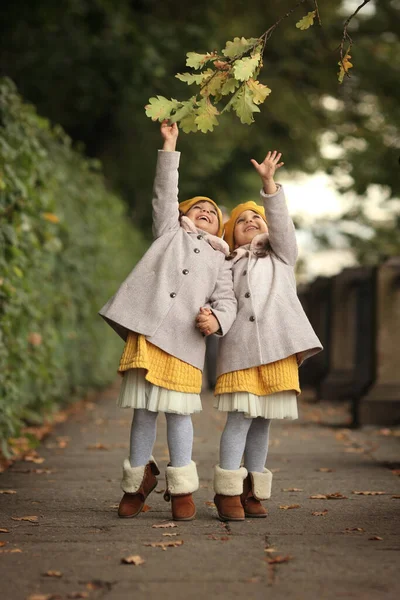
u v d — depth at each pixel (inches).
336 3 874.8
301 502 229.1
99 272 581.0
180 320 207.5
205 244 216.5
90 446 335.6
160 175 217.6
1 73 733.3
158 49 718.5
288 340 208.4
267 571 159.5
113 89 741.3
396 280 415.5
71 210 477.1
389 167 821.2
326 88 885.8
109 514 213.6
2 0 665.0
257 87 188.2
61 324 446.6
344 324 543.8
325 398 538.6
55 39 707.4
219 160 878.4
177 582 152.5
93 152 844.6
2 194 295.9
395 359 413.4
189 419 209.8
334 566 162.7
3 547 177.9
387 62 892.6
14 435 307.6
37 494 240.7
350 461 302.5
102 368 625.0
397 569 160.7
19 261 307.3
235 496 205.3
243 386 204.8
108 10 684.7
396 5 922.7
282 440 361.1
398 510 217.9
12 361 322.0
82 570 159.9
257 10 833.5
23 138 325.4
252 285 213.0
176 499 206.2
